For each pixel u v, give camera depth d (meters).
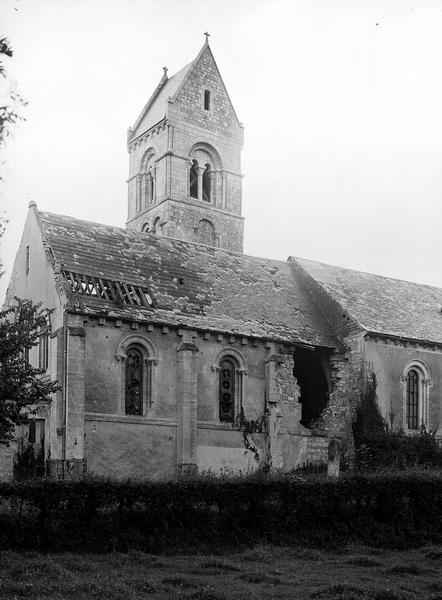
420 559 24.03
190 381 39.66
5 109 15.45
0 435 27.12
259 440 41.84
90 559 21.59
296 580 19.78
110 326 38.28
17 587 17.22
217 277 46.62
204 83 70.56
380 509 27.42
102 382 37.62
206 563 21.58
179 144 67.81
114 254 43.53
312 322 46.84
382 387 45.41
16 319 34.22
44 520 22.98
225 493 25.33
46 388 28.28
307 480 26.92
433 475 28.58
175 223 66.19
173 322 39.94
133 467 37.62
